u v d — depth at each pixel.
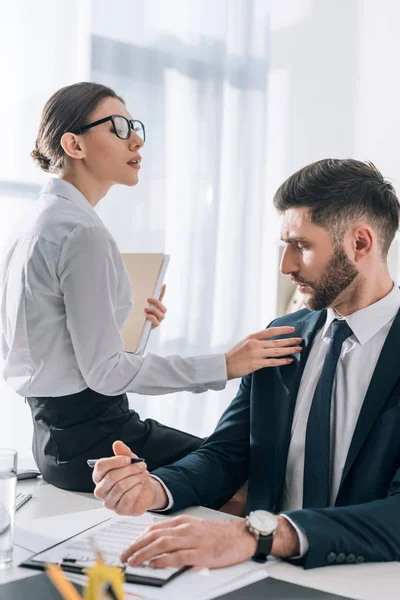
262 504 1.31
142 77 3.41
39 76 3.07
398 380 1.19
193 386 1.63
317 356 1.36
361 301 1.29
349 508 1.03
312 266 1.26
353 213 1.24
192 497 1.25
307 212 1.25
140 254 1.99
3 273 1.71
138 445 1.62
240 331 3.77
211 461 1.34
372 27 3.51
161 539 0.94
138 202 3.41
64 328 1.59
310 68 3.73
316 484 1.23
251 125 3.79
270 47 3.85
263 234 3.84
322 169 1.26
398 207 1.29
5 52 3.00
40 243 1.60
